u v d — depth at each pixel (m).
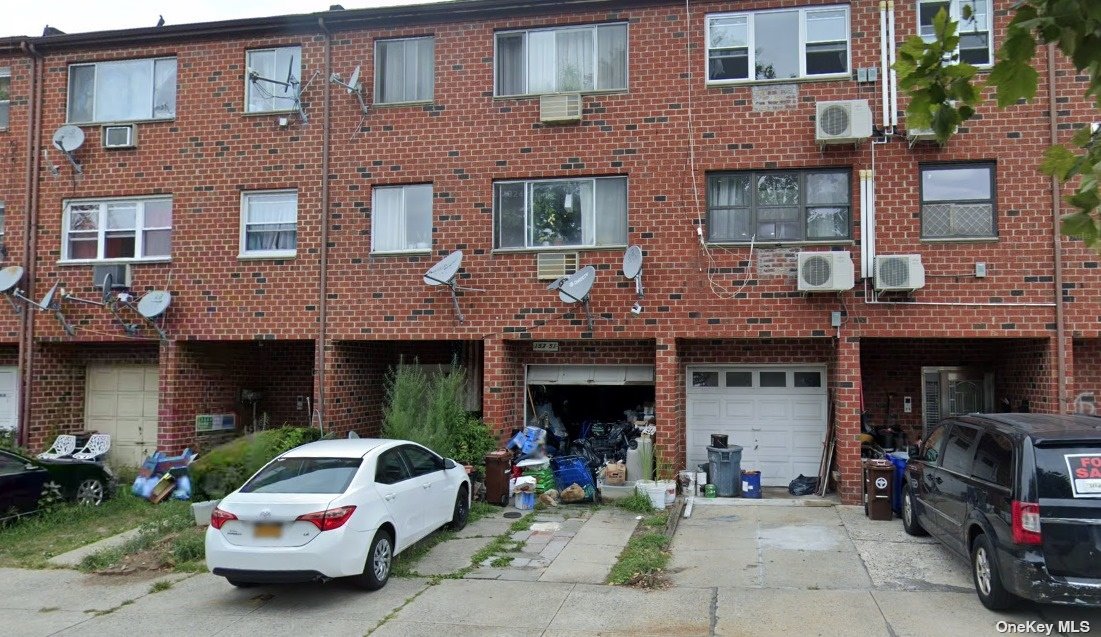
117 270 13.80
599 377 13.56
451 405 12.34
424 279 12.94
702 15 12.45
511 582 7.84
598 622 6.68
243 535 7.14
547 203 12.84
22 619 7.03
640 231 12.30
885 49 11.75
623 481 11.98
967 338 12.22
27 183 14.28
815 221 11.98
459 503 10.01
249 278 13.47
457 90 13.10
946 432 8.40
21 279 14.07
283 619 6.88
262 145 13.60
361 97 13.28
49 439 14.23
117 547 9.43
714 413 13.21
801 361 12.81
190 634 6.56
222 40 13.89
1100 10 3.39
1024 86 3.74
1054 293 11.05
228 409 14.84
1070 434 6.43
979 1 11.62
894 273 11.05
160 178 13.91
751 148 12.10
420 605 7.17
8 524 10.28
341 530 7.12
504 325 12.68
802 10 12.20
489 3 12.88
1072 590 5.95
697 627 6.51
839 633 6.32
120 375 15.03
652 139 12.40
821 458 12.77
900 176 11.57
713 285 12.02
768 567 8.24
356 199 13.27
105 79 14.44
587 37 12.94
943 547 8.80
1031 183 11.23
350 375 13.73
